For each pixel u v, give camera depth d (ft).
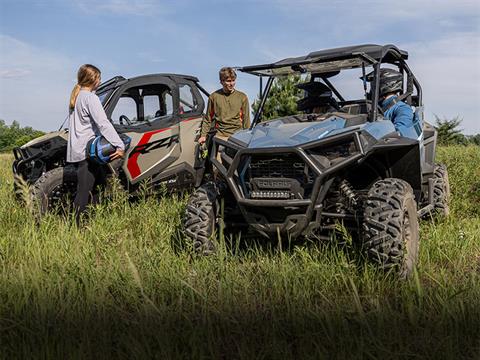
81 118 19.11
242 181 14.08
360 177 15.90
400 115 16.87
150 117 24.52
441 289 11.30
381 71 17.39
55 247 15.31
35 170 22.89
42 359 8.83
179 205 20.27
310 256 13.67
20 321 9.79
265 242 15.90
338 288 12.20
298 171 13.62
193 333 9.26
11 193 23.40
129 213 19.51
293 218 13.46
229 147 14.55
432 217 18.40
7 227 18.44
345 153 13.67
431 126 19.76
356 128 13.96
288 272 12.48
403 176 15.48
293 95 17.57
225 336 9.83
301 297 11.05
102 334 9.44
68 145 19.29
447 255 14.61
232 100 22.79
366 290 12.03
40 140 22.79
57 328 9.59
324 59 15.62
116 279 12.13
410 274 12.80
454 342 9.12
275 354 8.88
